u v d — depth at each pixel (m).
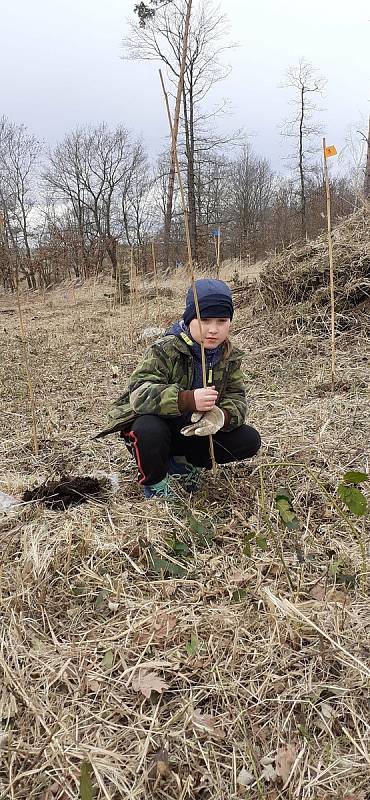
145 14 15.82
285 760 1.38
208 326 2.27
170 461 2.62
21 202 30.16
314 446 2.91
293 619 1.73
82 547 2.15
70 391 4.61
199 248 17.81
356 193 7.09
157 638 1.74
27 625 1.82
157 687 1.56
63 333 7.84
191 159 19.45
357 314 5.12
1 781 1.36
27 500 2.60
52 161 30.95
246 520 2.35
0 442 3.44
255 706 1.52
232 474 2.70
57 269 18.22
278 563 2.06
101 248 17.41
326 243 5.83
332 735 1.43
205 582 1.99
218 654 1.68
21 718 1.50
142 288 12.52
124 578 2.02
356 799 1.29
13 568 2.09
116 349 6.27
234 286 7.57
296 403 3.67
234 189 32.91
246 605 1.86
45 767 1.37
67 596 1.96
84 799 1.23
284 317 5.54
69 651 1.71
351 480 1.73
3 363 5.79
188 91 19.39
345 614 1.78
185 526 2.28
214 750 1.41
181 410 2.26
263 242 28.30
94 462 3.04
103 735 1.46
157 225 22.39
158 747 1.42
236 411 2.43
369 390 3.71
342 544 2.15
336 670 1.61
